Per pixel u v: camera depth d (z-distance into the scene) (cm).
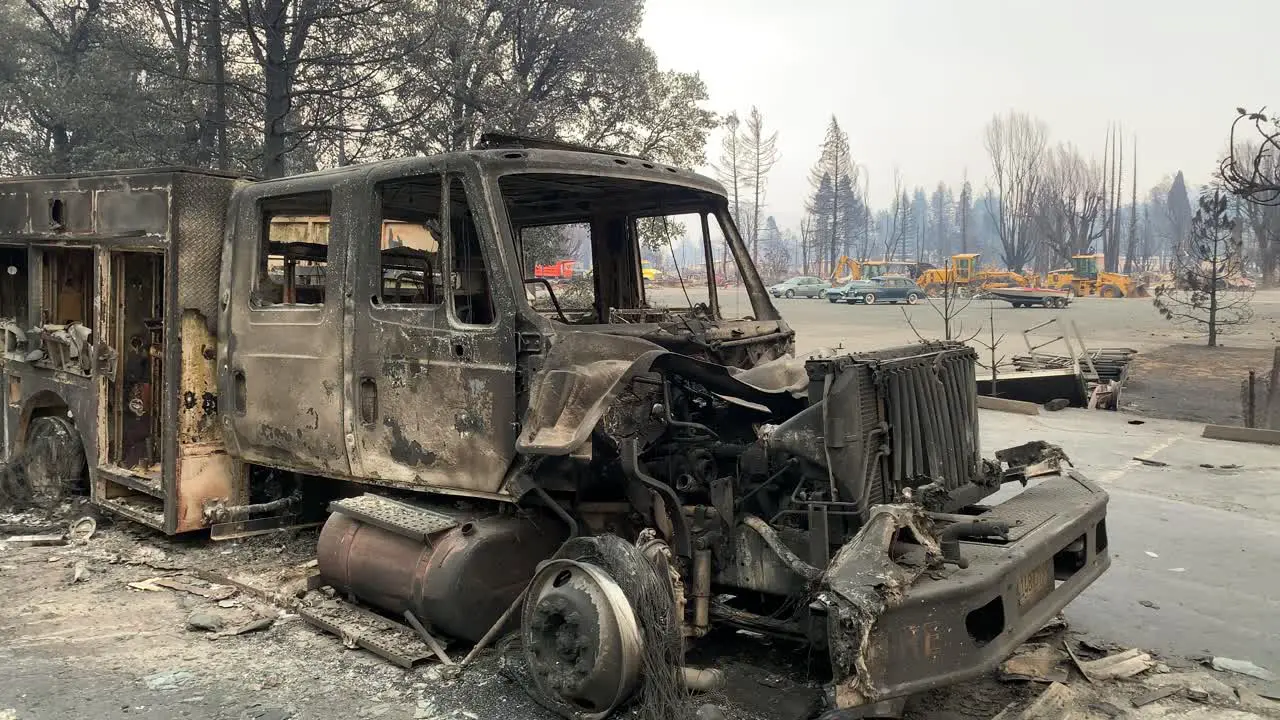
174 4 1587
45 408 711
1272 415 1312
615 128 2158
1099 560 439
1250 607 522
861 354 377
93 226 609
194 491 559
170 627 459
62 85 1778
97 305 614
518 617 414
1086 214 7656
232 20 1470
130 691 385
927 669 308
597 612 343
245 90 1600
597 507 422
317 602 472
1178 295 4591
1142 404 1464
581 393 380
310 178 502
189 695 382
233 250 545
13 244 696
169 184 547
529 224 595
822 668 409
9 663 414
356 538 447
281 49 1504
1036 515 405
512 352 405
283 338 509
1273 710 388
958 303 4653
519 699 377
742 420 440
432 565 406
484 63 1748
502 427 407
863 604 290
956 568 334
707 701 366
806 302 4928
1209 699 399
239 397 541
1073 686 408
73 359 643
